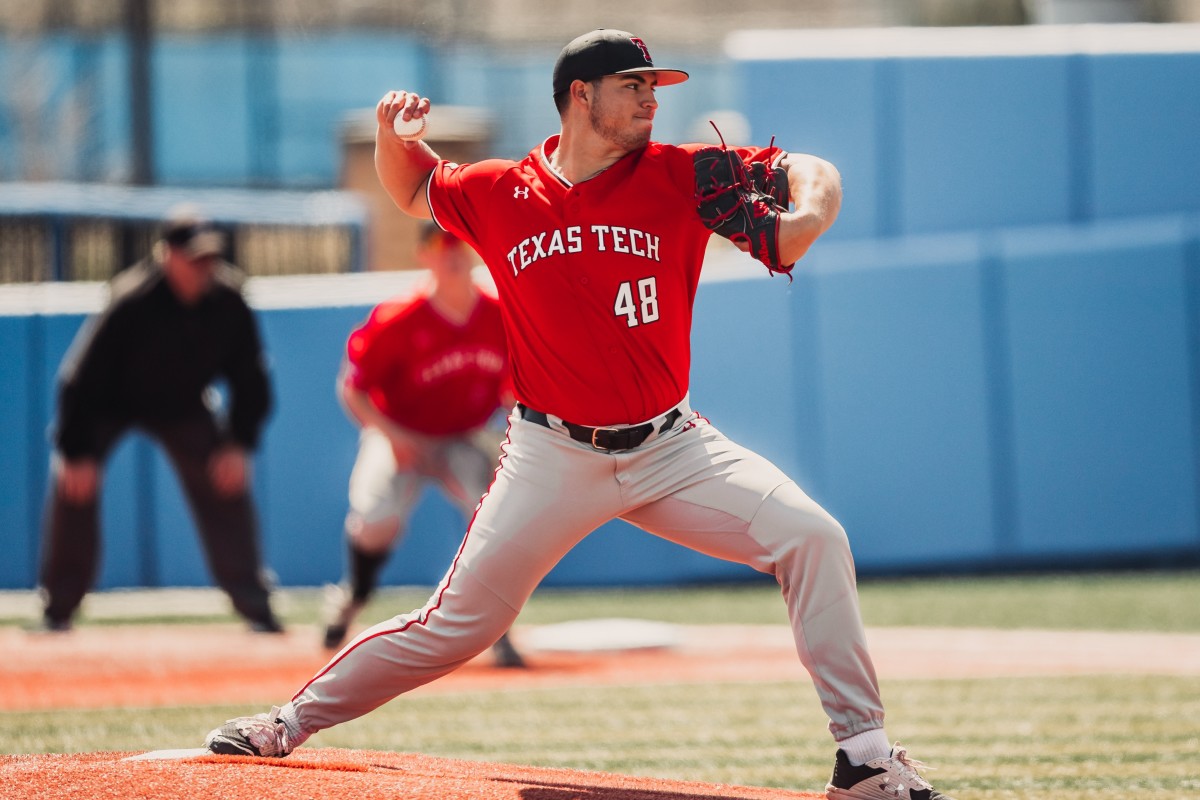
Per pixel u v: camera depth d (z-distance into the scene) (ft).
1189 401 113.91
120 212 128.77
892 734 58.44
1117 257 114.32
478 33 321.11
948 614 99.76
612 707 66.23
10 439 116.37
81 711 63.21
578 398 37.45
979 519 115.65
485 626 38.75
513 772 40.88
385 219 153.38
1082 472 114.73
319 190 290.15
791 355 117.19
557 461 37.93
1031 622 95.35
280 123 291.99
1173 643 85.97
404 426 79.15
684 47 320.50
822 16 348.79
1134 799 44.86
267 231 144.46
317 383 117.50
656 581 120.37
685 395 38.78
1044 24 170.19
